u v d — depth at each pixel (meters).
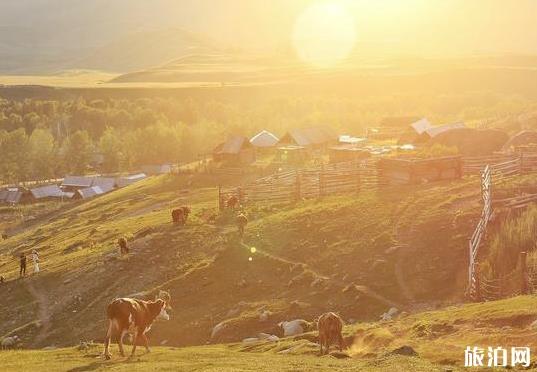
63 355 31.20
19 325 56.38
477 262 50.53
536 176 69.12
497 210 58.81
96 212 109.38
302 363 26.64
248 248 60.97
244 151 121.06
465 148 92.56
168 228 70.94
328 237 59.91
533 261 46.09
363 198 68.44
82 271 64.06
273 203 75.56
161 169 185.88
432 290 48.69
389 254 54.41
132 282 59.78
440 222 58.09
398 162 72.31
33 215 143.50
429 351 29.33
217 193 98.69
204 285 55.88
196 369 25.36
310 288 51.78
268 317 48.09
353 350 32.44
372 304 47.72
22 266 69.00
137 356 30.03
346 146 115.19
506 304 35.34
